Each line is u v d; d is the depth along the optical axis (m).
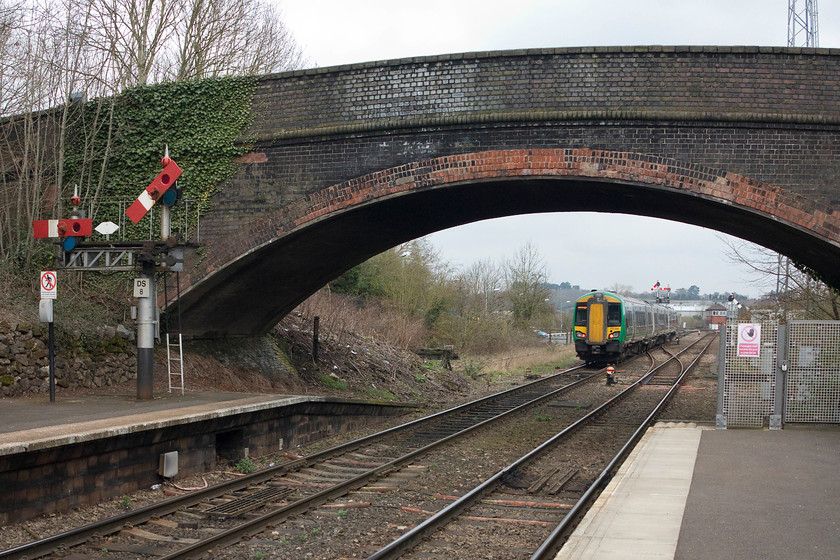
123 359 15.06
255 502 8.94
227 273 16.19
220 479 10.30
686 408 18.44
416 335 34.78
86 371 14.06
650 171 13.70
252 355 19.52
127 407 11.20
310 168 15.43
